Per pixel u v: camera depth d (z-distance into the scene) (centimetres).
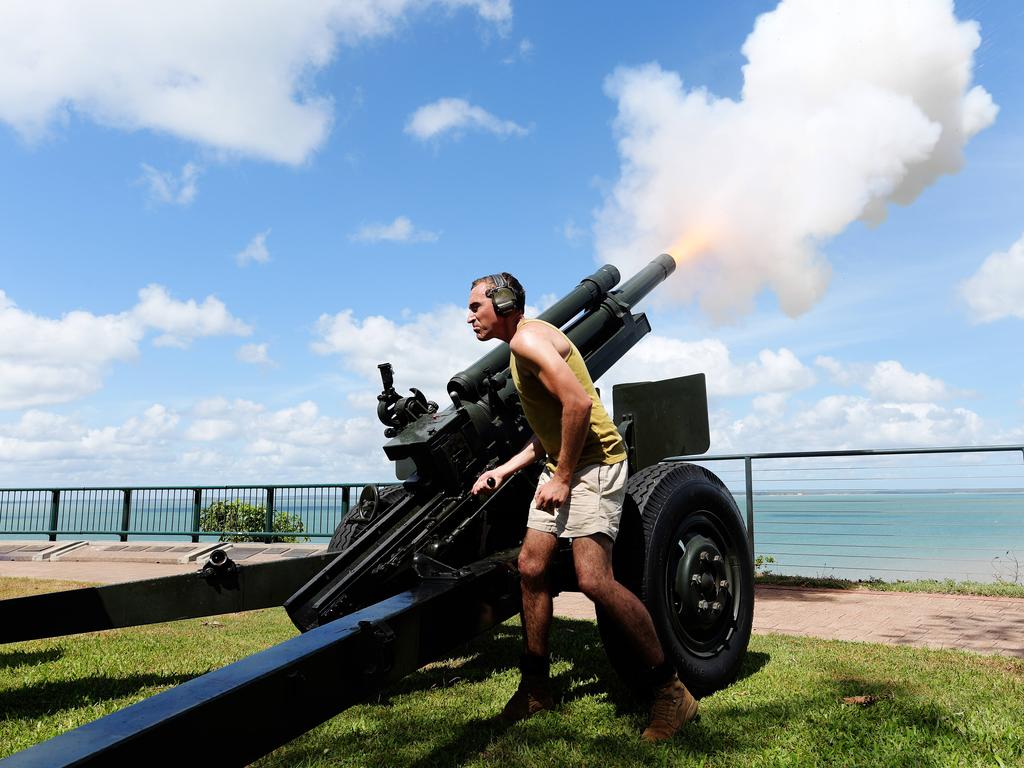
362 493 391
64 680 377
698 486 332
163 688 361
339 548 382
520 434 367
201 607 346
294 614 311
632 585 297
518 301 284
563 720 280
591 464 265
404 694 334
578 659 396
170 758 134
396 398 357
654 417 368
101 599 319
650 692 290
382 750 257
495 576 278
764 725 272
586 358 443
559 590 320
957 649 427
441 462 334
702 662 316
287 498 1316
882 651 410
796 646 425
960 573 818
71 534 1408
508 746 255
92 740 124
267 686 160
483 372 358
